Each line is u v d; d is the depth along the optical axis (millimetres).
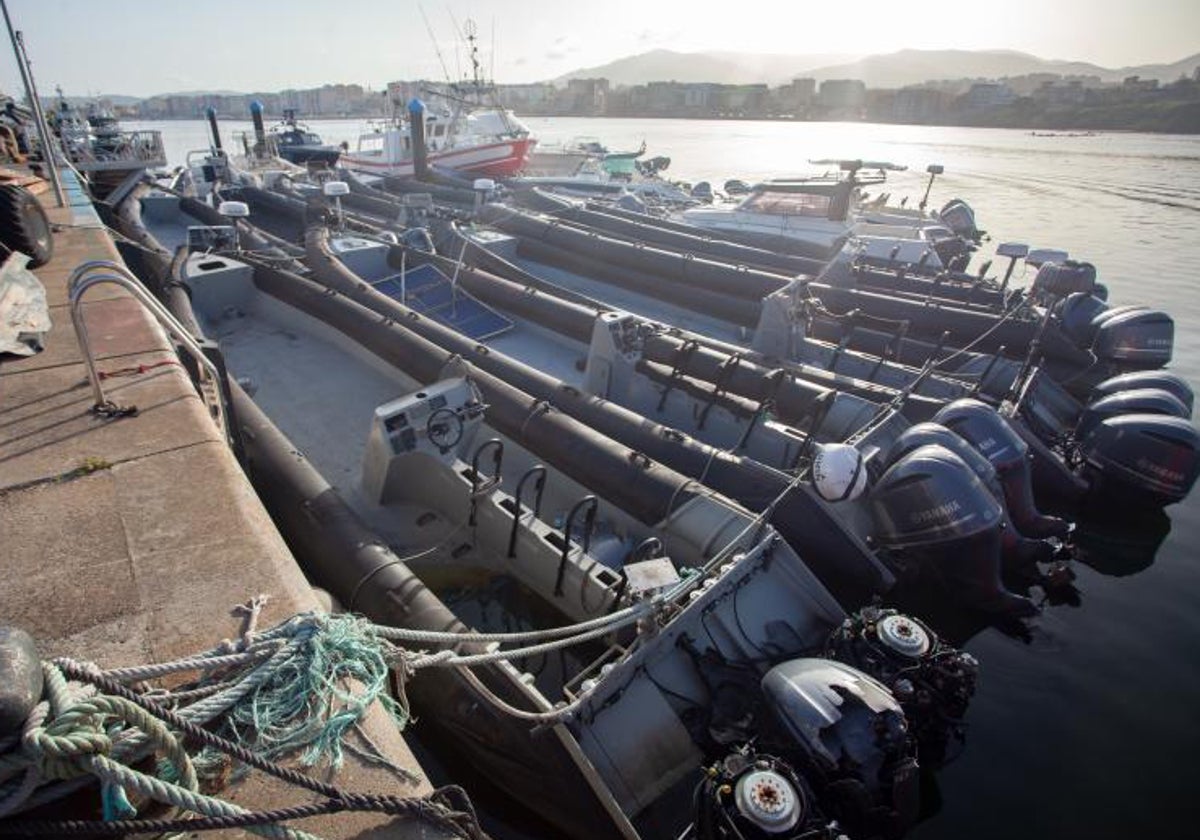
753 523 5258
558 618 5312
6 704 1511
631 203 19125
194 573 2727
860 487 5297
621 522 6105
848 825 3863
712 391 7703
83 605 2543
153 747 1756
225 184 19031
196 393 4340
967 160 51906
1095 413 8758
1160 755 5289
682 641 4520
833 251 14211
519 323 10609
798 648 4879
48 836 1718
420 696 4480
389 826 1924
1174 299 16984
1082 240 23203
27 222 7051
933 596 6531
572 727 3932
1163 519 8367
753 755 3807
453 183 23094
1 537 2910
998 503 6156
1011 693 5805
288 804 1936
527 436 6699
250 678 2070
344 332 9008
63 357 4742
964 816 4758
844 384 8227
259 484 5645
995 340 10328
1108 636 6523
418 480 6059
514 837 4348
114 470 3422
